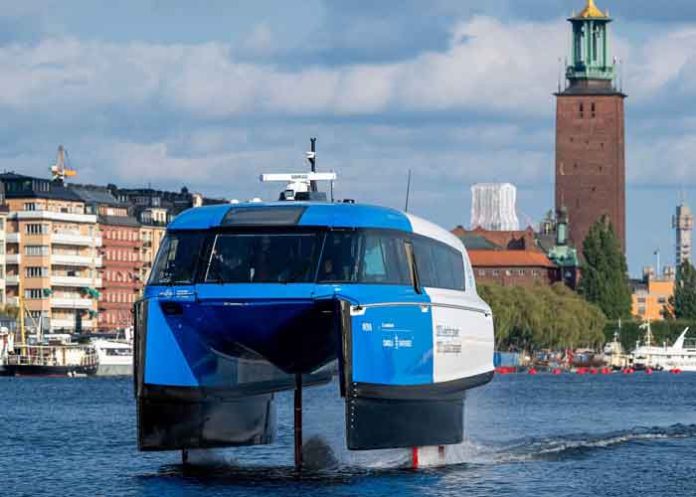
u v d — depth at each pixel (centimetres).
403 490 7544
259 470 8269
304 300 7362
